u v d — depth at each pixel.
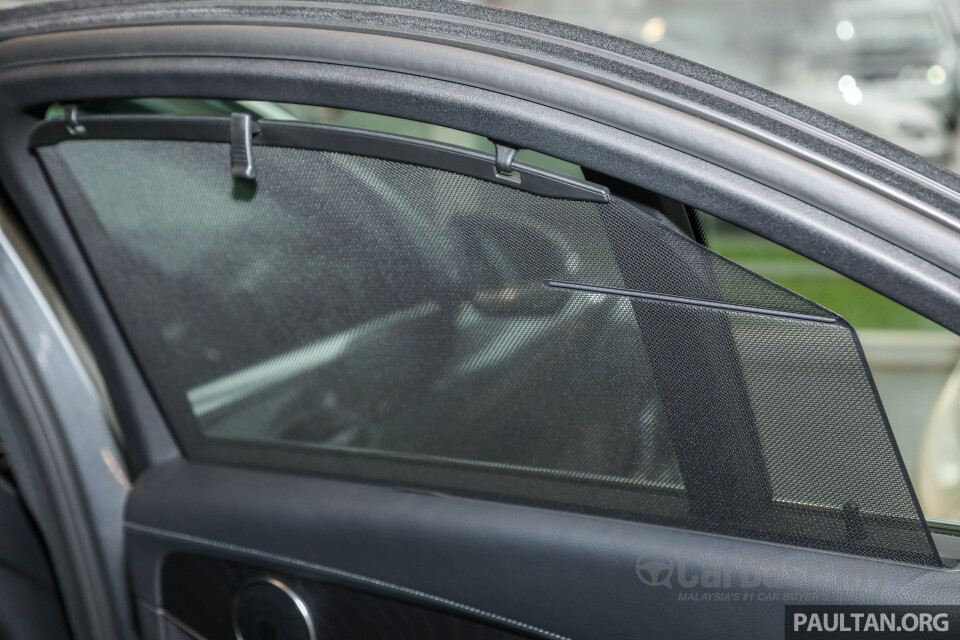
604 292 1.04
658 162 0.96
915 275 0.91
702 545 1.09
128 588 1.46
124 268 1.28
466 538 1.18
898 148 1.01
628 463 1.12
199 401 1.35
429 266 1.10
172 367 1.34
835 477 1.03
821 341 0.97
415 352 1.16
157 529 1.38
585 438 1.12
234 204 1.16
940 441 1.58
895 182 0.95
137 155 1.17
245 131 1.09
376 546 1.23
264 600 1.33
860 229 0.93
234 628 1.37
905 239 0.92
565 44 1.03
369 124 1.14
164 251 1.24
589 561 1.13
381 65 1.02
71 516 1.45
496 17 1.07
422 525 1.20
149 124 1.14
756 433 1.04
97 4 1.19
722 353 1.02
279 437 1.31
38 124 1.20
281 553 1.29
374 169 1.06
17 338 1.40
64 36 1.16
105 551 1.45
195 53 1.09
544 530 1.15
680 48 8.16
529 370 1.11
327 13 1.08
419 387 1.18
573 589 1.14
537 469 1.17
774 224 0.94
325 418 1.26
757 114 0.98
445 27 1.04
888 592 1.02
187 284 1.25
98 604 1.49
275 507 1.29
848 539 1.05
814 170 0.94
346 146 1.06
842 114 7.64
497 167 1.01
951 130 7.47
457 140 1.10
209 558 1.36
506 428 1.16
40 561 1.56
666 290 1.01
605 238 1.01
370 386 1.21
